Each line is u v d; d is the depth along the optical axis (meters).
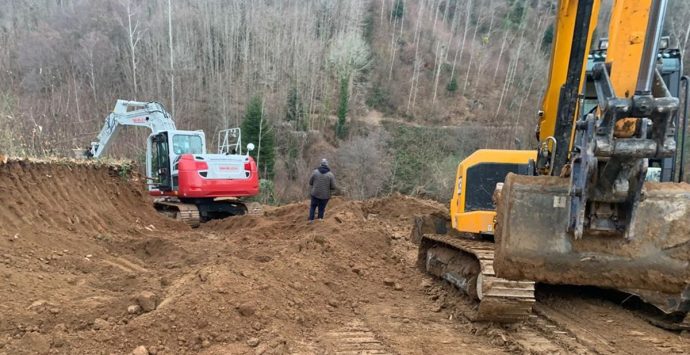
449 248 6.93
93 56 34.47
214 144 32.94
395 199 15.33
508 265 3.12
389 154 36.69
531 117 38.41
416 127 41.84
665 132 2.60
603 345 5.12
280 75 42.56
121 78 36.41
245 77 40.78
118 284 5.45
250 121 32.16
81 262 5.98
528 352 4.78
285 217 13.18
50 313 4.21
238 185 12.91
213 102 37.62
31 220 6.79
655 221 2.95
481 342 5.09
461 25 60.84
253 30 45.84
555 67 4.88
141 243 7.57
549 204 3.08
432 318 5.80
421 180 34.00
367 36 56.50
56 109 22.19
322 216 11.43
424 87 49.53
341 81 44.03
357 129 41.25
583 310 6.31
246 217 11.83
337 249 7.96
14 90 21.19
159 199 13.51
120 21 38.34
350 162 33.72
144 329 4.21
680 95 6.05
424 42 56.38
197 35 44.97
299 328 5.09
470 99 47.78
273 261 6.52
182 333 4.32
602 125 2.67
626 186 2.78
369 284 7.05
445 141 39.09
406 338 5.07
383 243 9.27
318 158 36.31
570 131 4.32
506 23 57.34
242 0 49.38
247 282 5.37
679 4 34.66
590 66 6.29
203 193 12.32
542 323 5.79
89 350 3.89
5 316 4.02
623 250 2.97
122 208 9.70
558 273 3.08
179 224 10.59
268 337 4.56
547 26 54.78
